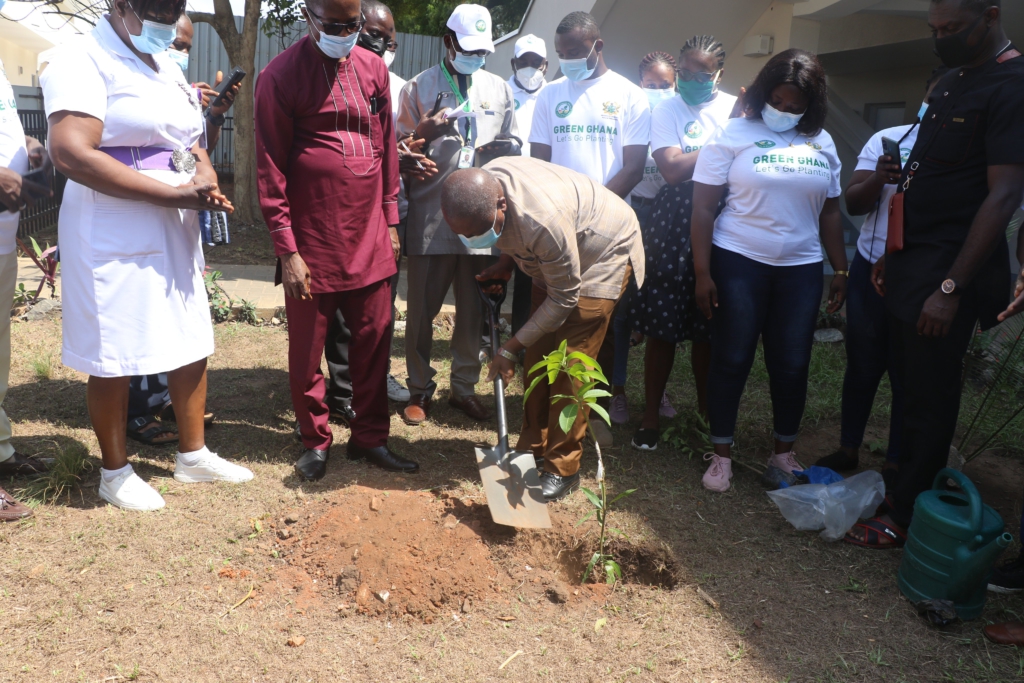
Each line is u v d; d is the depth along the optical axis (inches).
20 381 181.6
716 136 138.5
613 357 169.2
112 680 91.1
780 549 126.0
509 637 104.3
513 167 120.8
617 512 133.2
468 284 167.5
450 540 118.4
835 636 104.8
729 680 95.9
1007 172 108.8
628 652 101.5
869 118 386.0
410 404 173.2
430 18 719.7
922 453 121.8
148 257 119.4
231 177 565.9
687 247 151.5
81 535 118.0
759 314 139.4
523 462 126.6
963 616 108.3
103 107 111.8
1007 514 142.3
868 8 293.4
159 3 109.7
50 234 356.5
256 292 265.1
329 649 99.7
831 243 148.9
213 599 107.1
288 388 188.9
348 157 128.2
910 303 121.0
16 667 92.0
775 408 147.0
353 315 138.1
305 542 118.8
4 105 120.8
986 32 110.9
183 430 134.4
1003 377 170.9
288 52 124.3
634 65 361.4
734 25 342.3
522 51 199.6
